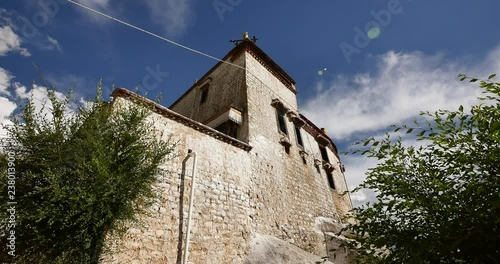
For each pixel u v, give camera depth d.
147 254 5.41
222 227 7.11
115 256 4.94
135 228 5.45
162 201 6.17
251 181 8.96
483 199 1.41
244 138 10.11
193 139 7.82
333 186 14.62
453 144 1.64
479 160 1.51
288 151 12.05
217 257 6.55
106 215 4.51
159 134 6.95
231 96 12.27
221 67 14.59
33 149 4.52
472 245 1.42
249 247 7.39
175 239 5.98
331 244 9.95
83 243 4.27
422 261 1.50
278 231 8.80
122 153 5.07
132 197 4.87
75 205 4.20
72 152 4.68
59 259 3.95
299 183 11.38
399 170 1.89
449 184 1.61
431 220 1.60
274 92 13.87
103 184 4.50
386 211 1.82
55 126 4.76
